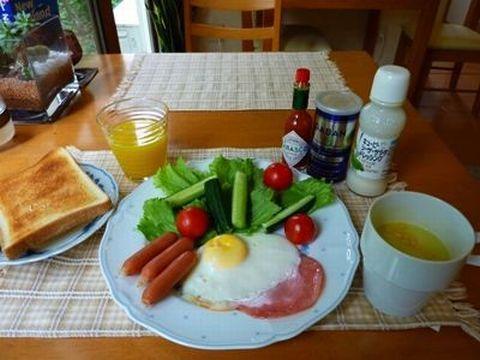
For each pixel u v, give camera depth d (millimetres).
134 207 688
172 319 508
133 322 536
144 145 764
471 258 607
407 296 494
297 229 604
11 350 509
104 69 1264
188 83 1169
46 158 813
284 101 1074
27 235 612
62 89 1069
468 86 2965
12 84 935
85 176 759
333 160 747
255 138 929
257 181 732
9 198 729
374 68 1258
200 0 1595
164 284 526
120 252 605
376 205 535
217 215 637
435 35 2332
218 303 528
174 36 2195
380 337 519
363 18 2658
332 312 545
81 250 650
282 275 559
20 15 966
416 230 544
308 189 699
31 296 575
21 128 973
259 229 633
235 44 2641
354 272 571
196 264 566
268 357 499
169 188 715
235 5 1581
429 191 764
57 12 1223
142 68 1261
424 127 958
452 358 497
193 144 912
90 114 1031
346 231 635
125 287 547
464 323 526
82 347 513
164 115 848
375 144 676
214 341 483
